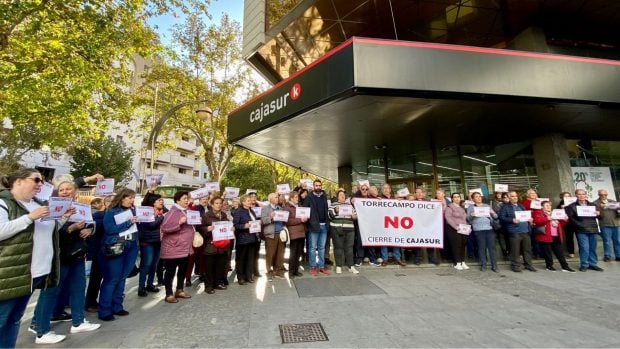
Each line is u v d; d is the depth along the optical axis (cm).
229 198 720
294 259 650
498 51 643
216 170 1817
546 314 394
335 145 1063
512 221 675
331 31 1002
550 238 684
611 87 689
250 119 893
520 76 642
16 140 1430
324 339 322
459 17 910
